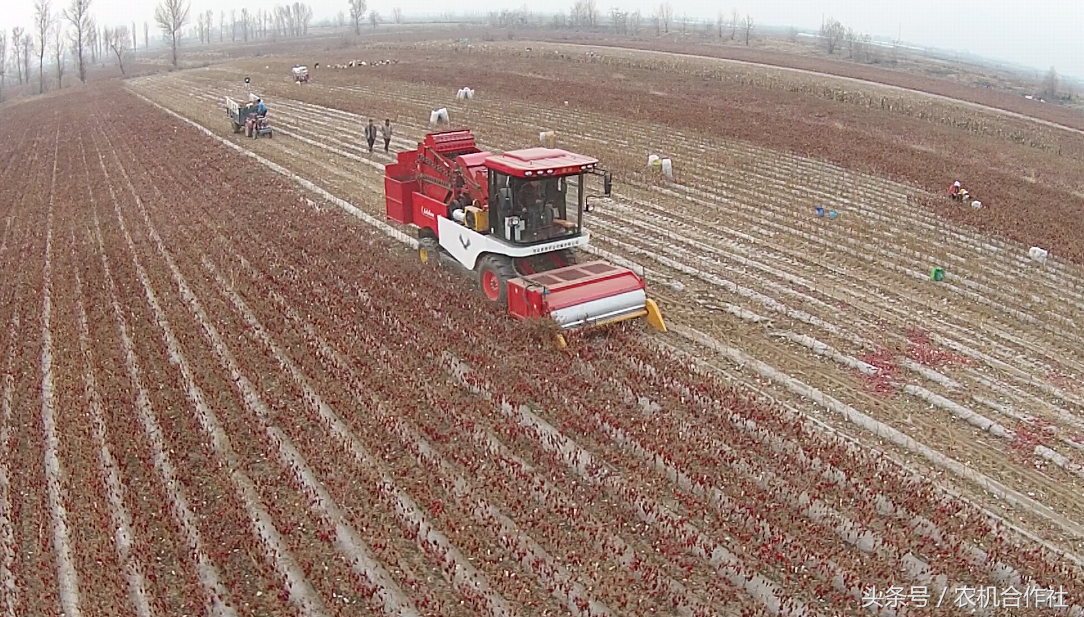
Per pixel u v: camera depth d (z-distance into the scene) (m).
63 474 9.33
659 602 7.46
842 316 13.92
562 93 39.16
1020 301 14.95
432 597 7.45
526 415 10.46
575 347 11.96
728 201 21.33
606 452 9.61
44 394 11.27
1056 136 36.12
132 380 11.40
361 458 9.47
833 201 21.58
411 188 15.83
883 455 9.66
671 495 8.92
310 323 13.23
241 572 7.80
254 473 9.27
